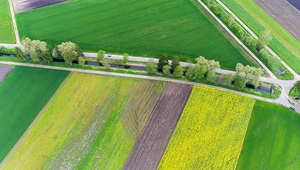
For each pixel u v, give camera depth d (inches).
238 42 3538.4
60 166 2456.9
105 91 3002.0
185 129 2659.9
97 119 2763.3
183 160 2463.1
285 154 2524.6
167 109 2817.4
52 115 2812.5
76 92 3004.4
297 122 2736.2
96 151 2536.9
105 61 3127.5
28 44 3238.2
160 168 2423.7
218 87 3011.8
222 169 2422.5
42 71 3238.2
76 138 2630.4
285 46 3508.9
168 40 3570.4
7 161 2506.2
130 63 3331.7
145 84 3058.6
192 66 2930.6
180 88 3004.4
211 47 3481.8
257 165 2456.9
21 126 2738.7
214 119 2728.8
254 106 2849.4
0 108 2888.8
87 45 3533.5
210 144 2561.5
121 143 2583.7
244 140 2603.3
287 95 2957.7
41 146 2586.1
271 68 3193.9
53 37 3636.8
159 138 2605.8
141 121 2733.8
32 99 2960.1
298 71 3221.0
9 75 3201.3
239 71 3006.9
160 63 3078.2
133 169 2427.4
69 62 3228.3
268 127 2691.9
